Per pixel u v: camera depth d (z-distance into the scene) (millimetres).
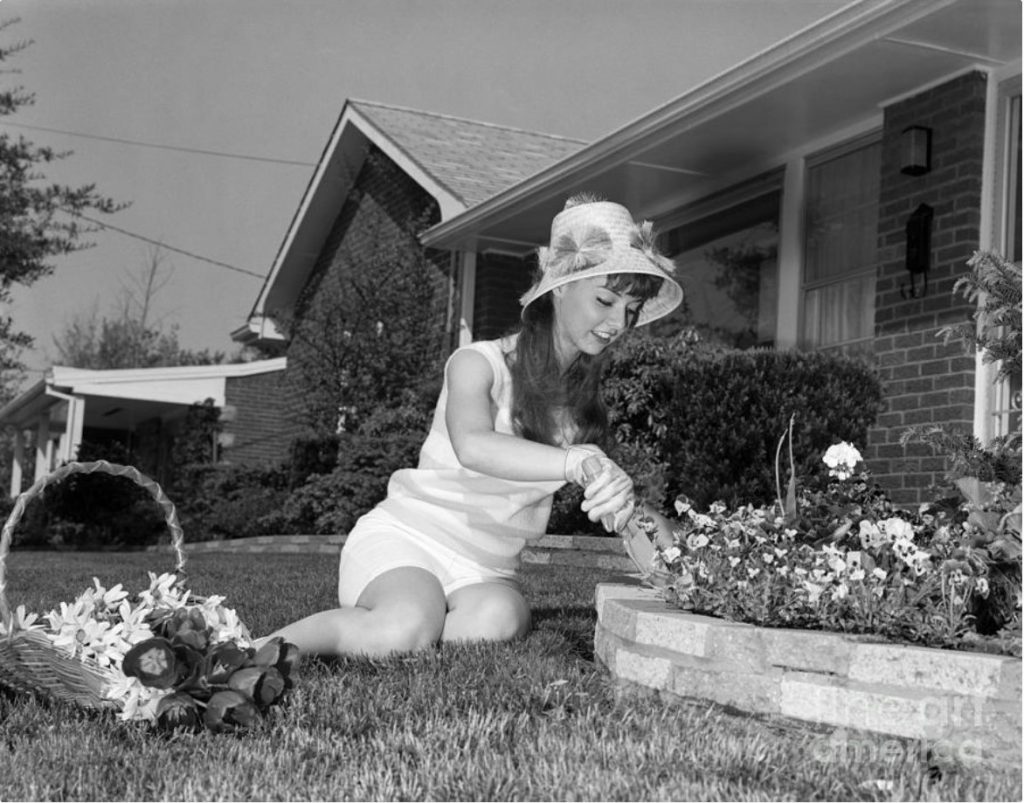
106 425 27250
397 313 14570
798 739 2373
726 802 1929
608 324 3062
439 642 3225
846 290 8656
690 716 2477
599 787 1963
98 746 2303
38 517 18641
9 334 16484
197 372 21984
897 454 7441
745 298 9852
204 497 17750
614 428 8164
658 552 3125
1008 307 3791
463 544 3363
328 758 2195
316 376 15562
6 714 2602
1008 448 3590
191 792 1993
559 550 7609
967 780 2086
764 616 2684
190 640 2500
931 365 7250
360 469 12664
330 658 3125
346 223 17312
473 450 2988
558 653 3256
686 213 10492
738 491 6629
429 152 14500
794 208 9148
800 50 7328
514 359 3211
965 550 2500
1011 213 7082
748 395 6754
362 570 3281
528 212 11320
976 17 6586
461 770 2080
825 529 3023
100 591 2736
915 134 7402
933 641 2430
